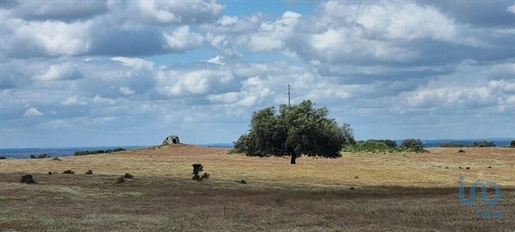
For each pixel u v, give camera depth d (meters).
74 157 120.81
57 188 49.66
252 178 69.88
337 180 68.81
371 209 36.16
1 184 51.53
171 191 49.75
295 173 78.25
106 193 47.12
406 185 62.81
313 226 28.25
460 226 27.78
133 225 28.45
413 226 28.05
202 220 30.62
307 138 98.50
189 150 152.62
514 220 29.89
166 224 28.88
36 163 96.12
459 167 93.00
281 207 37.59
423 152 136.38
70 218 31.17
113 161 104.25
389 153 135.88
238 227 27.88
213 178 68.19
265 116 104.62
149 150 153.62
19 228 27.08
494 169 88.62
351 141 103.12
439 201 41.50
